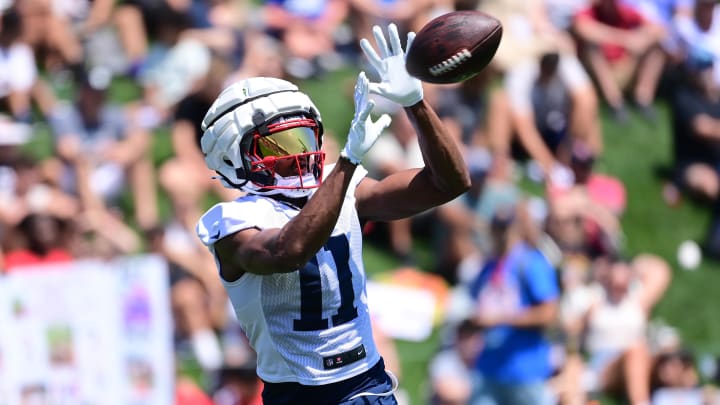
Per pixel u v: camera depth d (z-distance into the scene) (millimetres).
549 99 33719
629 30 39031
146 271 23922
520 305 24766
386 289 30188
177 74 35844
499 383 24766
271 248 10648
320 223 10445
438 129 11383
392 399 12102
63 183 31016
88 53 37438
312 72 37750
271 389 11977
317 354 11695
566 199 30906
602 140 37969
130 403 23703
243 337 25969
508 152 33344
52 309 23641
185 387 25141
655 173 37156
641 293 31984
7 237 27406
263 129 11516
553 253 29391
